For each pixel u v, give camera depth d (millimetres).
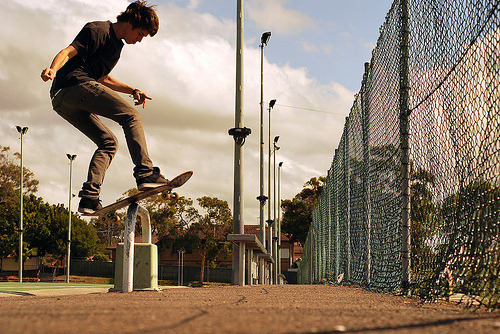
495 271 3098
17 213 52531
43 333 1744
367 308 3172
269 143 32531
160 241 56688
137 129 4457
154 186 4496
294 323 2113
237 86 12500
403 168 5301
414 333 1868
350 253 9727
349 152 10039
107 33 4426
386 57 6219
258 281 17297
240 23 12641
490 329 2006
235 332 1799
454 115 3836
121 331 1803
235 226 12109
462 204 3662
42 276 55969
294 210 67250
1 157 55500
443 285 3971
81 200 4559
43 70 4098
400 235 5441
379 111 6699
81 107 4395
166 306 2996
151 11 4551
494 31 3088
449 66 3977
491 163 3133
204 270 55969
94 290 6605
